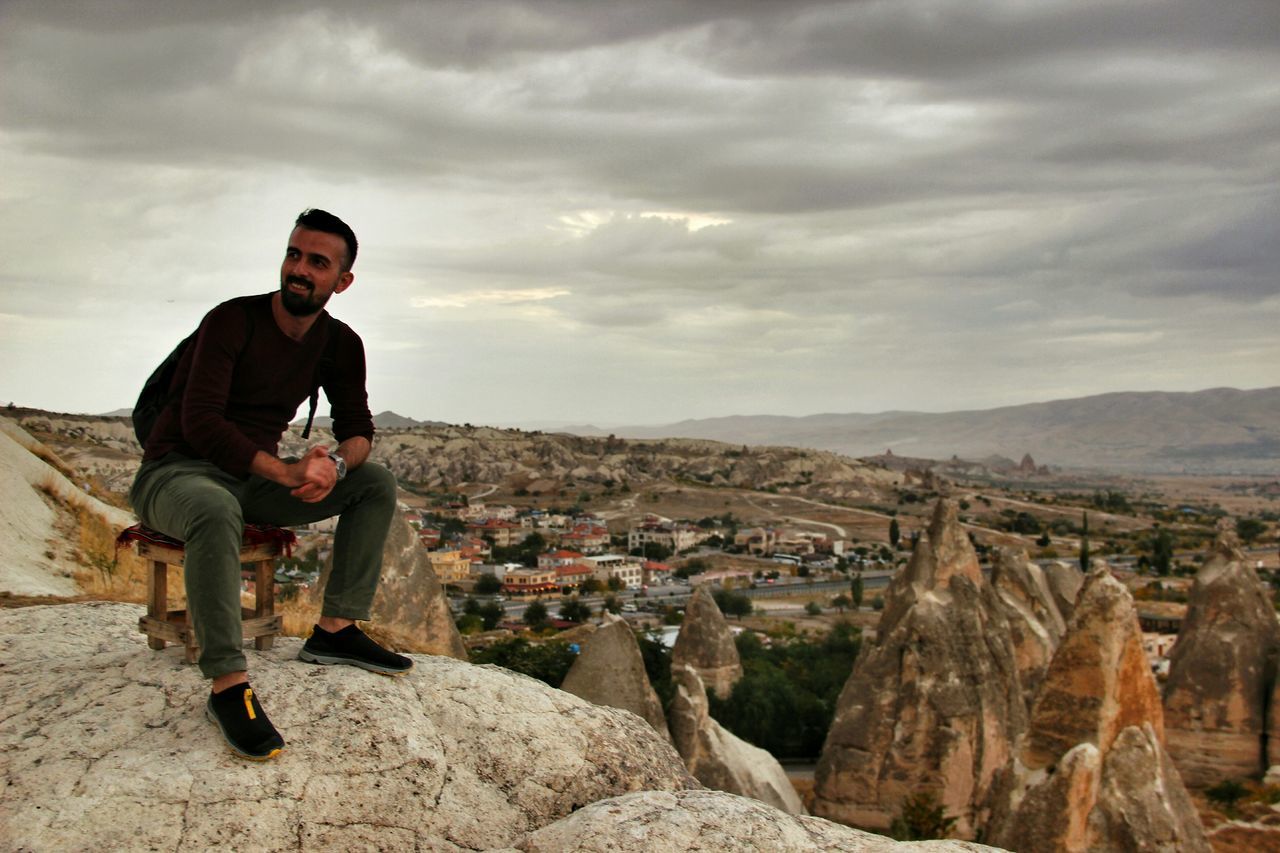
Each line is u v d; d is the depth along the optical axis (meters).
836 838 5.57
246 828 5.39
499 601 135.00
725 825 5.42
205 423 6.17
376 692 6.38
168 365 6.79
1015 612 52.00
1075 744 29.91
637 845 5.21
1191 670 47.41
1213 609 47.97
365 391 7.12
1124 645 30.19
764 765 40.78
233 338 6.33
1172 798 29.30
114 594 13.79
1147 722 30.59
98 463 74.12
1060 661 30.70
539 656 59.12
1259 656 46.66
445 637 21.80
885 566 198.62
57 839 5.10
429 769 6.07
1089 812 28.56
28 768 5.48
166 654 6.61
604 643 35.41
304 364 6.68
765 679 66.94
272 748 5.70
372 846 5.64
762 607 142.88
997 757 42.38
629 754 6.93
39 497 18.73
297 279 6.36
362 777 5.85
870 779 42.34
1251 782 45.16
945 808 41.50
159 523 6.28
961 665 42.69
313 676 6.42
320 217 6.42
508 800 6.27
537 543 199.00
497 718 6.62
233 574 5.96
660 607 130.75
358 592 6.69
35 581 14.42
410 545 21.88
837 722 43.53
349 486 6.80
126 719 5.88
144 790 5.39
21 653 7.27
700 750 38.09
